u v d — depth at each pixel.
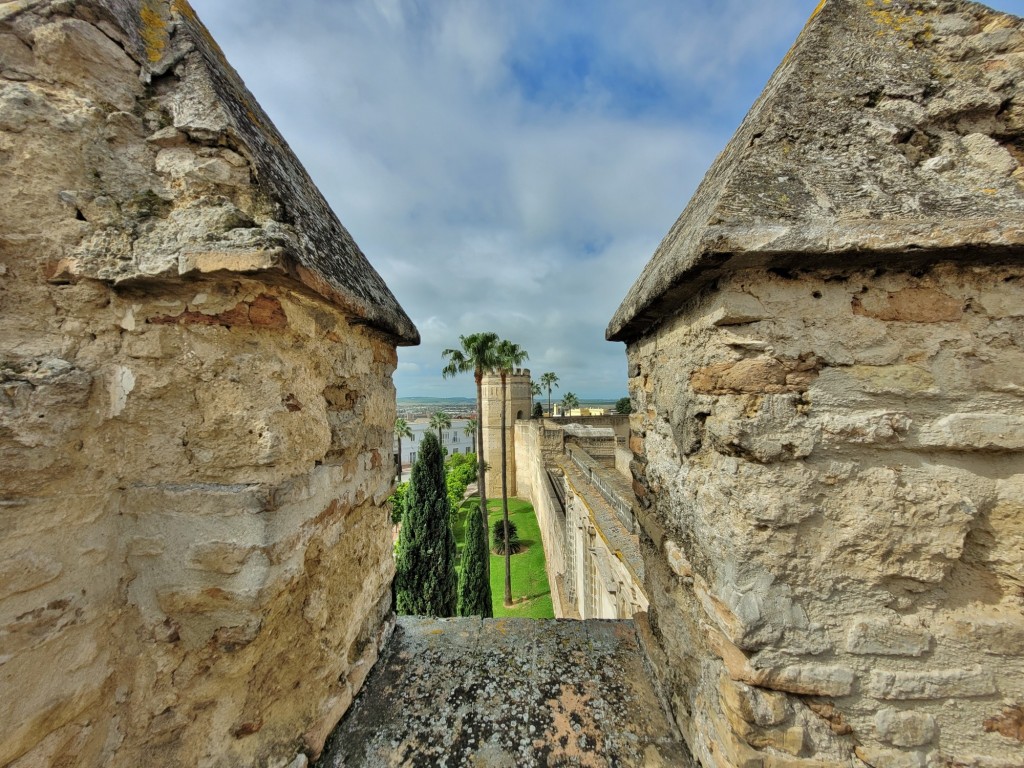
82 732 1.11
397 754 1.50
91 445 1.14
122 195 1.21
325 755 1.49
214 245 1.11
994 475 1.16
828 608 1.18
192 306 1.18
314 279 1.25
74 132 1.16
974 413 1.14
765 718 1.16
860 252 1.08
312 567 1.47
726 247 1.08
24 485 1.00
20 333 1.08
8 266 1.08
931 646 1.16
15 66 1.13
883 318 1.18
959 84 1.29
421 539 6.86
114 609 1.20
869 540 1.17
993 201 1.16
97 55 1.22
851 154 1.24
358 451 1.86
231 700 1.22
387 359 2.25
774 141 1.26
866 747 1.17
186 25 1.39
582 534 6.96
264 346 1.23
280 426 1.23
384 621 2.14
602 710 1.71
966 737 1.15
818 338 1.19
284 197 1.42
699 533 1.43
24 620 0.98
